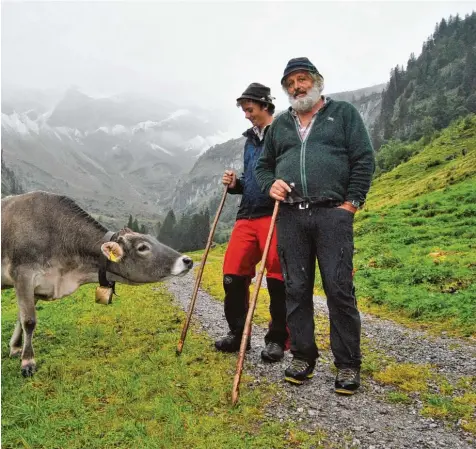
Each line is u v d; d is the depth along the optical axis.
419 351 6.71
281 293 5.55
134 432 3.76
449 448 3.71
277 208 4.79
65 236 5.55
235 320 5.89
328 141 4.77
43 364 5.39
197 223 154.38
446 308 9.77
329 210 4.71
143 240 5.59
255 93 5.70
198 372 5.12
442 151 98.50
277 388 4.79
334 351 4.80
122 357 5.55
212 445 3.58
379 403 4.53
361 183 4.70
